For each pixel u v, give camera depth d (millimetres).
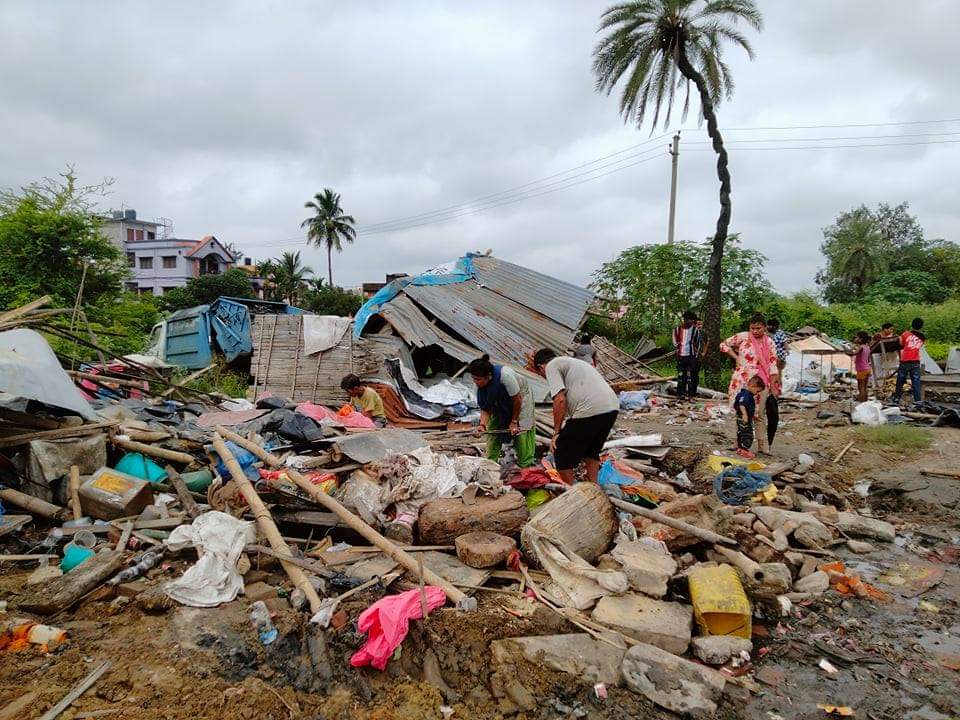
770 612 4074
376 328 13703
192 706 2814
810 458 7266
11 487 4934
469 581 3967
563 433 5508
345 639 3355
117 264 18531
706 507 4891
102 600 3711
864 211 49250
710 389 15703
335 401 11781
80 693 2842
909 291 36594
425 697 3090
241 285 41406
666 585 3998
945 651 3613
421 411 10930
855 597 4285
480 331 13875
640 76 17281
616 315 22484
